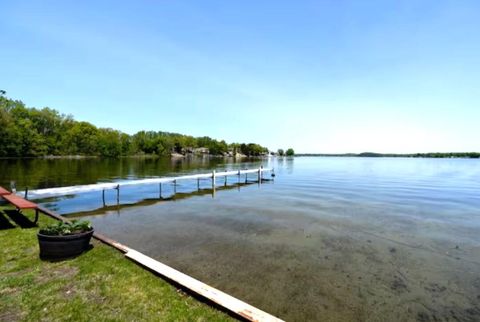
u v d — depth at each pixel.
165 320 2.70
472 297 3.83
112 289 3.25
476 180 21.94
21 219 6.40
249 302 3.50
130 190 14.12
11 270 3.67
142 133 82.25
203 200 11.34
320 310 3.38
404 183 19.28
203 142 108.75
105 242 4.88
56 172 22.14
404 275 4.47
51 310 2.79
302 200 11.52
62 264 3.91
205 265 4.64
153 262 3.96
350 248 5.71
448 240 6.35
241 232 6.68
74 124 61.66
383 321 3.21
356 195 13.24
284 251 5.43
